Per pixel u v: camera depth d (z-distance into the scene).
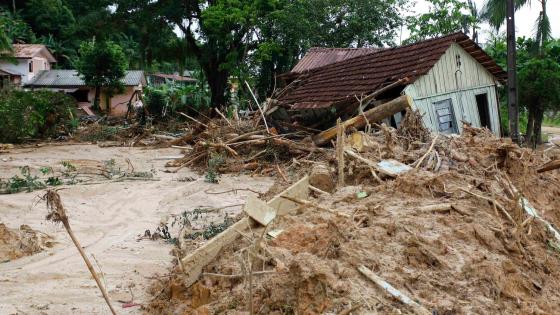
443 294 5.02
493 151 9.02
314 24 32.12
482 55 17.30
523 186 8.44
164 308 5.91
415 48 17.56
